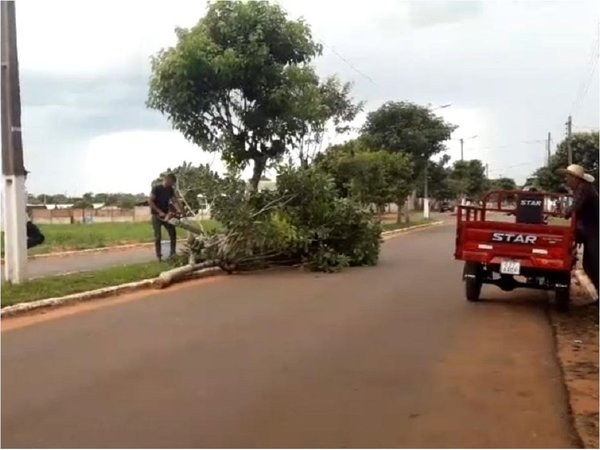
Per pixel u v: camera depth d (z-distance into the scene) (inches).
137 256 860.0
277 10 808.9
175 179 695.1
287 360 324.2
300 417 245.8
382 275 670.5
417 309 470.9
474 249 492.4
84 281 552.7
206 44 771.4
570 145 1973.4
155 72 792.3
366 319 430.6
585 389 285.1
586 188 465.4
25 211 537.3
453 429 235.1
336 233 732.7
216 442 221.8
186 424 238.1
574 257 479.5
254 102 818.8
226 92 806.5
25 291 493.0
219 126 821.9
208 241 668.1
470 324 421.1
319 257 708.0
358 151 1445.6
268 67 800.9
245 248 682.8
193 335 378.3
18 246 531.2
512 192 525.7
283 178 712.4
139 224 1812.3
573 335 397.4
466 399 268.8
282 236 678.5
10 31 518.9
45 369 308.0
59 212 2153.1
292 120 824.3
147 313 446.9
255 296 523.5
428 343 364.8
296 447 217.9
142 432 230.4
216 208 677.9
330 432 231.1
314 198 719.1
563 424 241.8
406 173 1820.9
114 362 319.9
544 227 473.4
